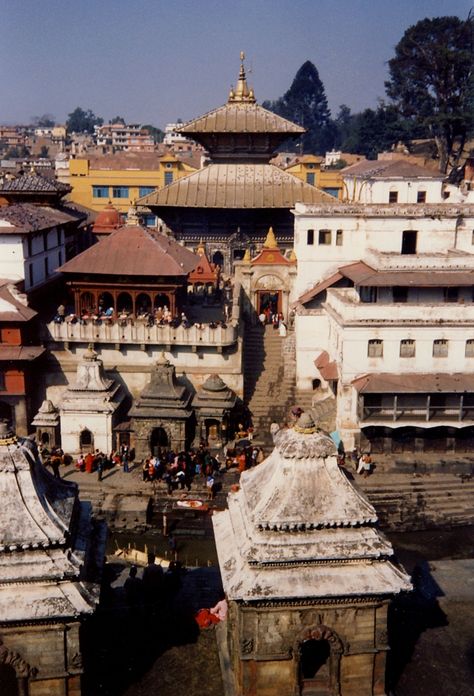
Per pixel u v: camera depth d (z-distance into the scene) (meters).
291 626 17.78
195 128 75.94
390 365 44.88
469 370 45.28
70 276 53.72
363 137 149.00
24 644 17.16
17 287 49.69
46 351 49.66
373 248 53.22
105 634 21.52
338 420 45.41
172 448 45.44
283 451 18.16
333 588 17.42
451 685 18.89
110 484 42.78
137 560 32.22
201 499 41.59
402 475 43.53
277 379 52.31
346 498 17.95
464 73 104.44
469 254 49.44
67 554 17.48
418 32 105.19
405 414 44.22
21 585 17.16
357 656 18.23
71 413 45.44
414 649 20.14
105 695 18.97
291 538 17.62
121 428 45.66
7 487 17.44
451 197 74.50
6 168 133.62
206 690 19.31
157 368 46.09
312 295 50.97
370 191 67.25
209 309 62.44
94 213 92.31
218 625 21.67
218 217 75.31
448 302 47.81
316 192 75.06
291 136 77.50
